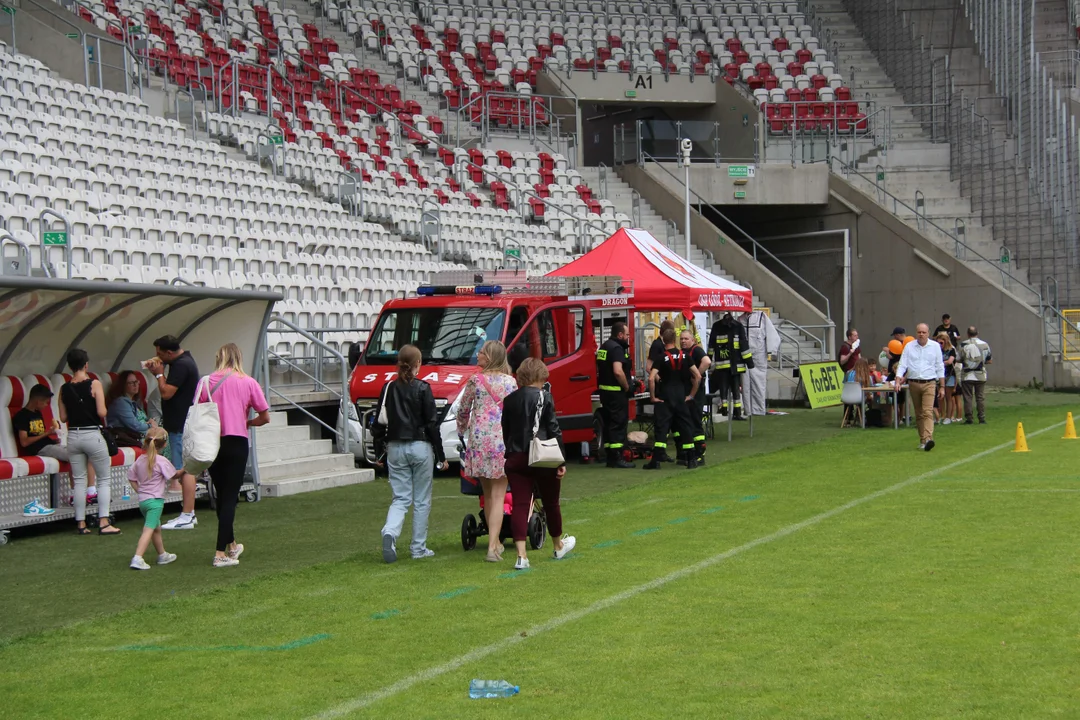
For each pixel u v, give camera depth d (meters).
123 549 10.41
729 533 10.35
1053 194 32.03
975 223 33.53
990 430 19.59
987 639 6.57
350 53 35.12
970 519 10.65
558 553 9.51
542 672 6.22
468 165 30.92
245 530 11.38
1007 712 5.35
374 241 24.30
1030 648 6.36
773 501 12.23
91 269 16.62
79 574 9.27
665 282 17.97
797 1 42.34
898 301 32.31
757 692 5.76
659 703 5.65
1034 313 29.39
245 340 13.77
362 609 7.84
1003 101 36.47
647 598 7.88
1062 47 35.62
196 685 6.19
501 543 9.92
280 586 8.67
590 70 36.34
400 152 30.61
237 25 32.78
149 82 26.36
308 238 22.25
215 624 7.52
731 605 7.58
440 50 37.09
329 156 27.47
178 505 13.13
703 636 6.83
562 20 40.62
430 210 27.59
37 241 16.19
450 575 8.95
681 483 14.12
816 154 34.84
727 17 41.25
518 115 34.56
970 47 38.94
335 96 31.81
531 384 9.27
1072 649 6.33
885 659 6.25
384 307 16.78
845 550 9.35
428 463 9.74
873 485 13.20
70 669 6.54
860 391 21.02
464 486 10.05
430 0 39.59
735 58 39.34
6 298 10.68
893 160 35.38
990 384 30.36
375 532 11.18
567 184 32.66
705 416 19.53
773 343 24.23
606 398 16.02
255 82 29.95
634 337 18.25
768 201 33.59
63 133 20.56
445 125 33.81
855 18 41.97
